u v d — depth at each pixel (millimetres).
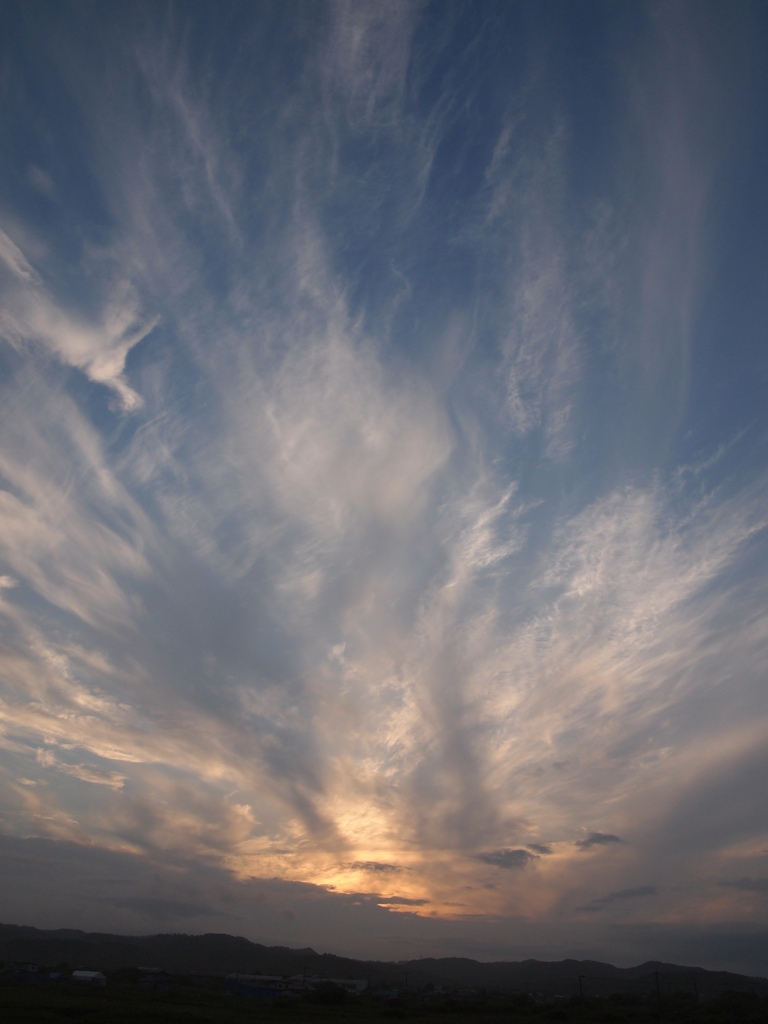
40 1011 61125
